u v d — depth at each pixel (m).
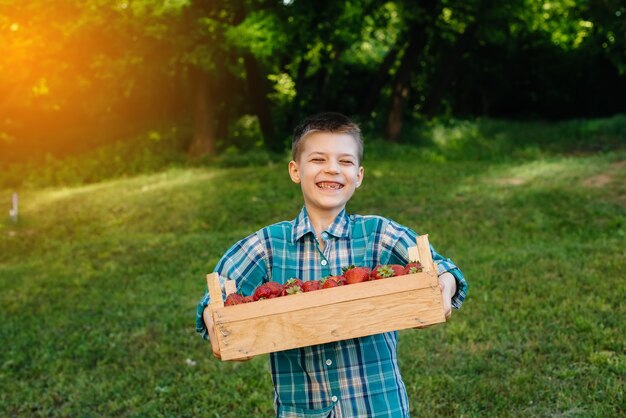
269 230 2.42
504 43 23.81
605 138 18.78
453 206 11.20
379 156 17.73
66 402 4.84
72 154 20.34
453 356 5.00
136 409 4.57
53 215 13.10
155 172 17.39
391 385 2.26
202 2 16.98
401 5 18.44
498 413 4.08
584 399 4.13
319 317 2.06
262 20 16.48
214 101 19.52
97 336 6.18
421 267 2.14
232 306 2.05
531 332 5.32
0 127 20.81
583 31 23.78
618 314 5.50
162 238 10.60
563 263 7.19
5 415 4.70
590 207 10.40
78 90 18.70
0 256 10.77
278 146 19.06
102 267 9.26
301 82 20.42
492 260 7.64
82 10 16.14
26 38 16.70
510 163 16.06
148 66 16.84
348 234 2.38
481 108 25.81
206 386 4.86
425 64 24.62
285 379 2.27
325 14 17.86
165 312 6.78
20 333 6.47
